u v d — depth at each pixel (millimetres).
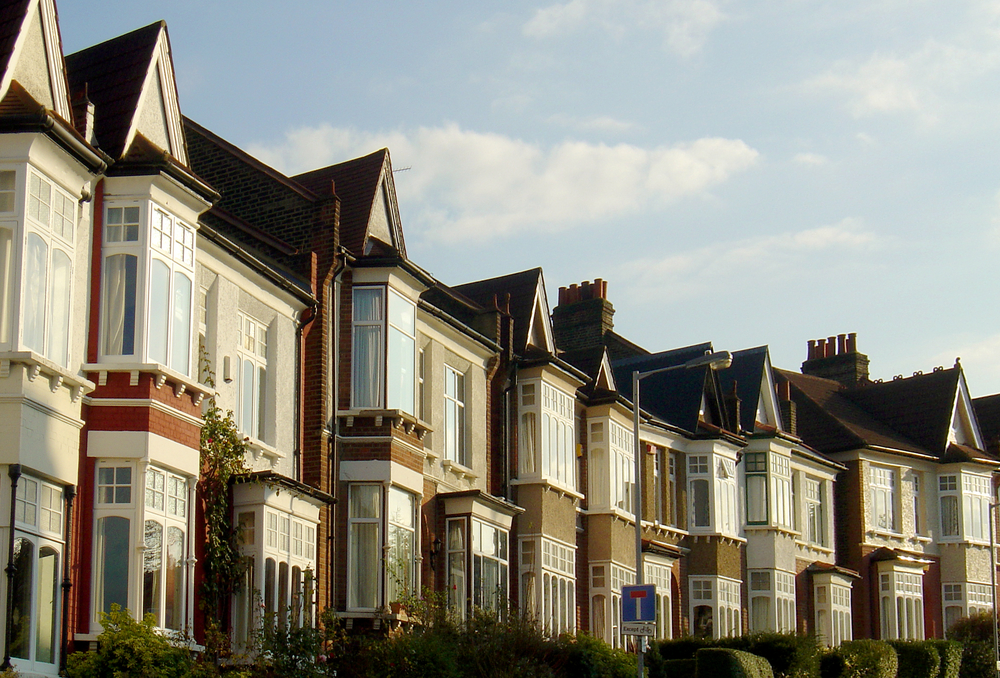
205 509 22359
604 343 48094
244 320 25016
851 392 55469
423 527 29359
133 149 21344
